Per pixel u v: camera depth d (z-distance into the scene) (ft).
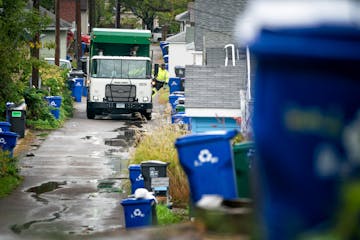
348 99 20.61
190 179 67.15
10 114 237.04
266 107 21.44
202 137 65.67
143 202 111.04
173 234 43.62
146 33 334.03
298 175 20.92
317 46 20.31
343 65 20.44
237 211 38.37
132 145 231.50
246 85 166.20
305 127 20.86
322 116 20.74
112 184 169.68
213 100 176.96
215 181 65.82
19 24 192.65
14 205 144.66
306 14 20.57
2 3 185.78
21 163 195.11
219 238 38.01
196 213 40.98
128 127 282.77
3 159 171.53
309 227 20.79
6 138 184.14
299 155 20.94
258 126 21.79
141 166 138.72
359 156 20.49
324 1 20.84
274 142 21.17
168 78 443.73
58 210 140.36
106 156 209.56
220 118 175.83
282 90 21.11
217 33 273.95
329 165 20.62
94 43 333.83
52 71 321.32
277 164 21.15
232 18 277.44
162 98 386.52
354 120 20.62
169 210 127.03
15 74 234.58
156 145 167.43
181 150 66.74
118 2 652.07
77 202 148.87
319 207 20.71
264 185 21.94
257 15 21.33
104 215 135.95
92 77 313.32
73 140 241.35
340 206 20.11
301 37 20.51
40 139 240.94
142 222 111.45
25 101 267.59
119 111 312.71
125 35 332.19
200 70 186.80
